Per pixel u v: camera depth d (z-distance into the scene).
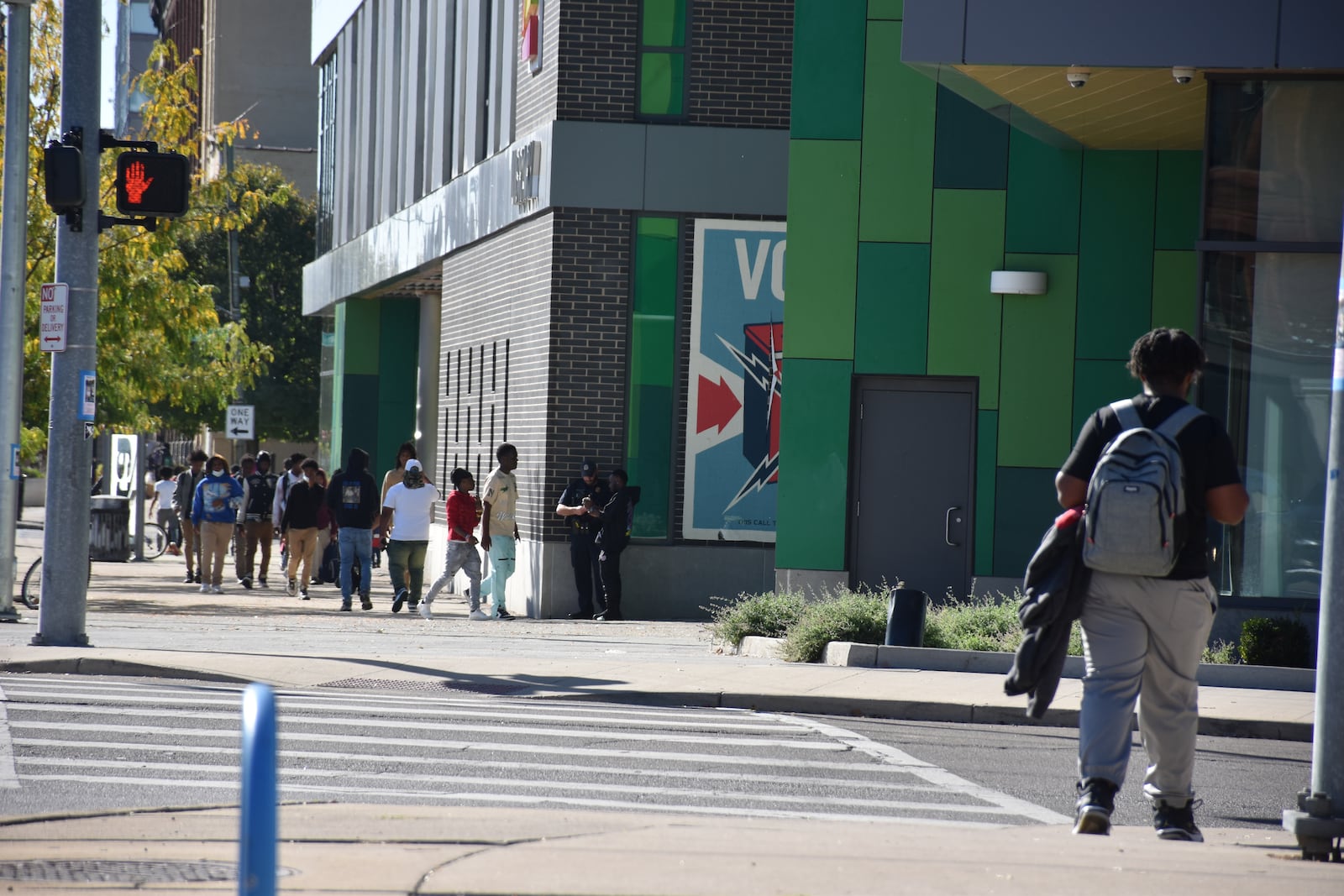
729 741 20.70
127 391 58.50
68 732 19.38
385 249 65.81
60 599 28.78
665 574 44.25
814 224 38.41
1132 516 12.86
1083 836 13.31
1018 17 29.50
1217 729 23.47
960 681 26.30
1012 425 37.88
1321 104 30.19
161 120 49.81
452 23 57.94
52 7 48.25
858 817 15.82
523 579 45.88
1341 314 13.51
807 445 38.34
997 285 37.66
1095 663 13.39
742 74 44.62
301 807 14.38
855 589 38.25
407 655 29.27
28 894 10.50
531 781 17.20
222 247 114.69
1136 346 13.86
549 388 44.19
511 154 48.22
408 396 74.88
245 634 33.34
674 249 44.53
